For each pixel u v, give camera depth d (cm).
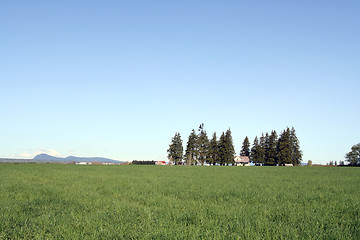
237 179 2717
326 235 709
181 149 11781
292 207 1102
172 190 1684
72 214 920
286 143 11262
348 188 1953
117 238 688
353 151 12812
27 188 1691
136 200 1297
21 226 776
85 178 2562
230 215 938
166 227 766
